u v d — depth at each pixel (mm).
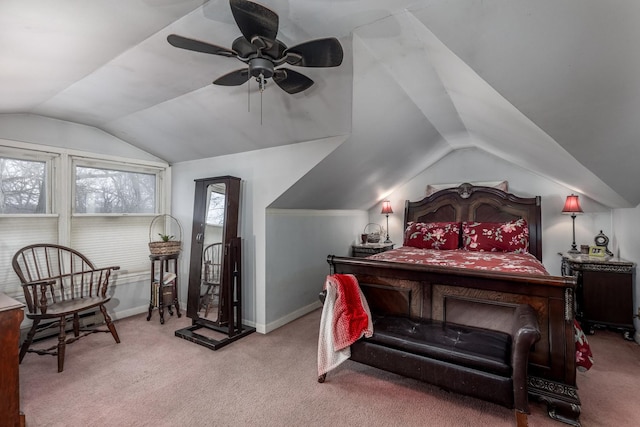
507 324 2025
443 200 4355
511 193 4094
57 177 3121
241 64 1902
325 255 4211
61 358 2395
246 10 1157
